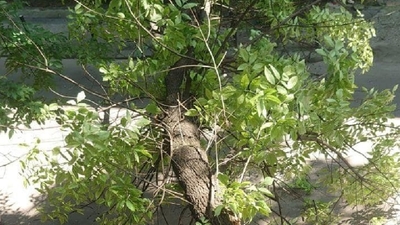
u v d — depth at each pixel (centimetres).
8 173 575
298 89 264
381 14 1012
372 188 378
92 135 248
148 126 322
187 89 337
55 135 595
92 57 418
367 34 381
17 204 529
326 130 292
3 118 371
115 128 288
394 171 364
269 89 238
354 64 301
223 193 253
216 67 274
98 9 338
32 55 377
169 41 312
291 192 426
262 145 273
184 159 282
